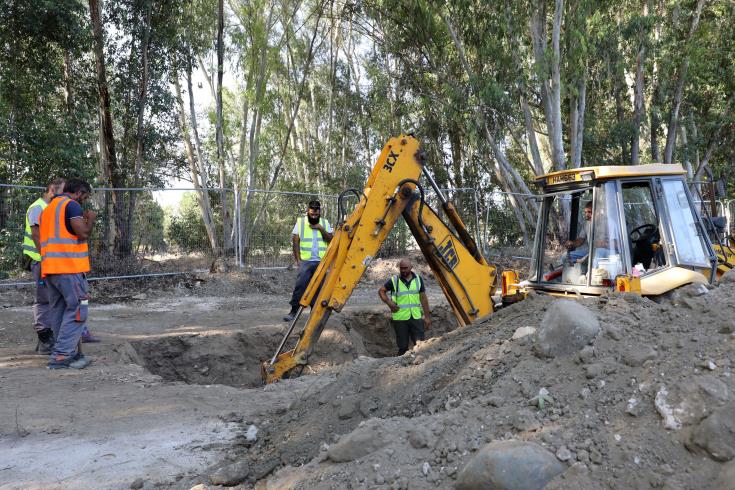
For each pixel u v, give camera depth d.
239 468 3.75
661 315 3.58
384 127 26.59
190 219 14.93
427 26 18.05
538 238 7.23
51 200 7.18
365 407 4.12
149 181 21.00
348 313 11.17
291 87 29.48
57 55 16.72
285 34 23.14
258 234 15.70
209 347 9.30
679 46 21.72
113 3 17.31
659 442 2.72
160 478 3.87
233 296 13.70
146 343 9.05
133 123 18.62
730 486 2.38
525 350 3.71
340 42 28.77
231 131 26.31
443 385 3.95
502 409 3.24
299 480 3.29
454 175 24.30
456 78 20.72
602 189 6.30
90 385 6.23
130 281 13.79
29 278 12.84
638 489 2.54
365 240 6.72
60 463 4.14
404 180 6.81
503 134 18.69
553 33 16.31
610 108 23.42
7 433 4.71
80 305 6.99
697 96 24.28
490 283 7.41
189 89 21.17
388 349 11.16
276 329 9.80
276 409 5.28
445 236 7.18
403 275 8.63
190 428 4.87
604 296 4.12
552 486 2.62
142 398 5.76
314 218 9.89
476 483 2.69
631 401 2.96
